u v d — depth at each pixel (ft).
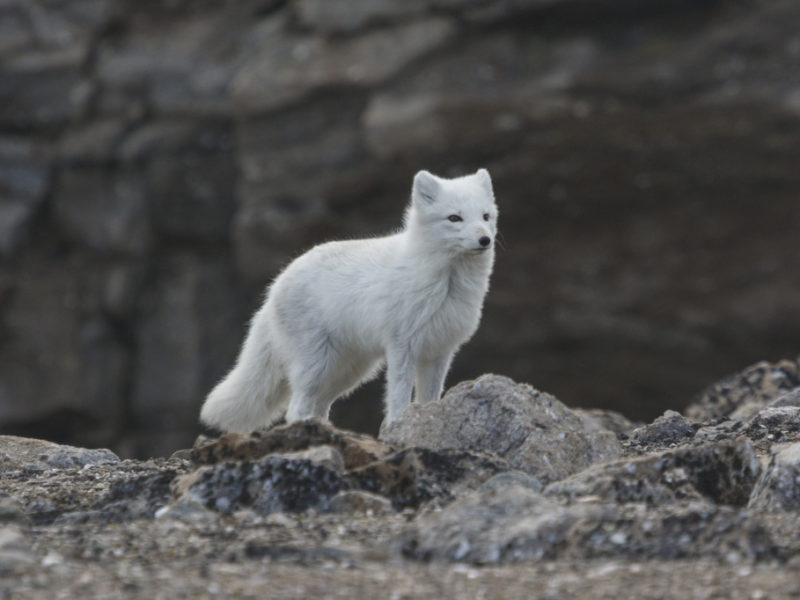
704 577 32.19
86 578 33.04
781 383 77.36
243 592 31.58
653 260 153.48
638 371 154.92
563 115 157.58
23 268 177.68
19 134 181.78
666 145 154.51
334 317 61.93
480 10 164.25
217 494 42.11
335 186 164.14
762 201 151.74
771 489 40.09
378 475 43.62
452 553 35.70
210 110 175.11
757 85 153.38
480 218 59.98
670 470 41.98
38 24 184.03
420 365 62.69
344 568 34.63
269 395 66.80
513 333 157.58
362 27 170.09
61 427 177.06
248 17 181.68
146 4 185.16
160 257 178.09
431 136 160.04
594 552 35.19
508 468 45.01
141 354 176.35
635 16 162.30
